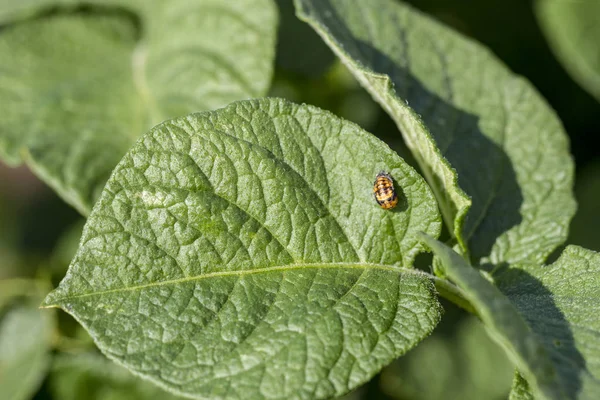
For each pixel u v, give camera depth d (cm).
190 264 22
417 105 25
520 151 25
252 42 27
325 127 22
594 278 23
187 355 21
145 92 28
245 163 22
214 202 22
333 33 25
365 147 22
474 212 24
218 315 21
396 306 22
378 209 22
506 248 24
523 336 20
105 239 21
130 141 27
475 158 25
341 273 22
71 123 27
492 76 26
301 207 22
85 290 21
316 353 21
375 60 26
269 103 22
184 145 22
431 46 26
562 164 25
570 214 24
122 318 21
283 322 21
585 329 21
